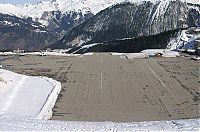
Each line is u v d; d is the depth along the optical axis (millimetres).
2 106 37906
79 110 38125
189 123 21297
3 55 89875
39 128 19625
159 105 40312
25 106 38188
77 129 19562
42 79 53094
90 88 49125
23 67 67438
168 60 79312
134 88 49281
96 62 75000
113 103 41344
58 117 35188
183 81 53875
